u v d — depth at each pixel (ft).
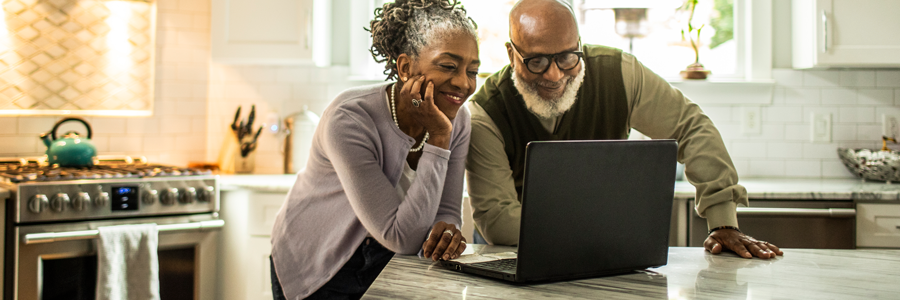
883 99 9.23
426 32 3.98
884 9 8.30
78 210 7.32
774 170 9.37
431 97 3.91
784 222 7.37
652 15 9.53
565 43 4.79
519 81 5.05
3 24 8.89
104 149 9.65
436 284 3.05
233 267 8.55
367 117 4.25
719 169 4.80
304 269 4.73
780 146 9.37
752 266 3.54
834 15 8.39
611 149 3.18
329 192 4.62
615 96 5.41
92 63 9.52
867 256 3.84
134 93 9.82
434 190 3.97
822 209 7.35
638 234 3.37
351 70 9.95
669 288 3.00
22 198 7.00
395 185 4.44
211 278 8.36
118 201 7.60
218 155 10.26
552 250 3.05
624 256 3.32
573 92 5.09
